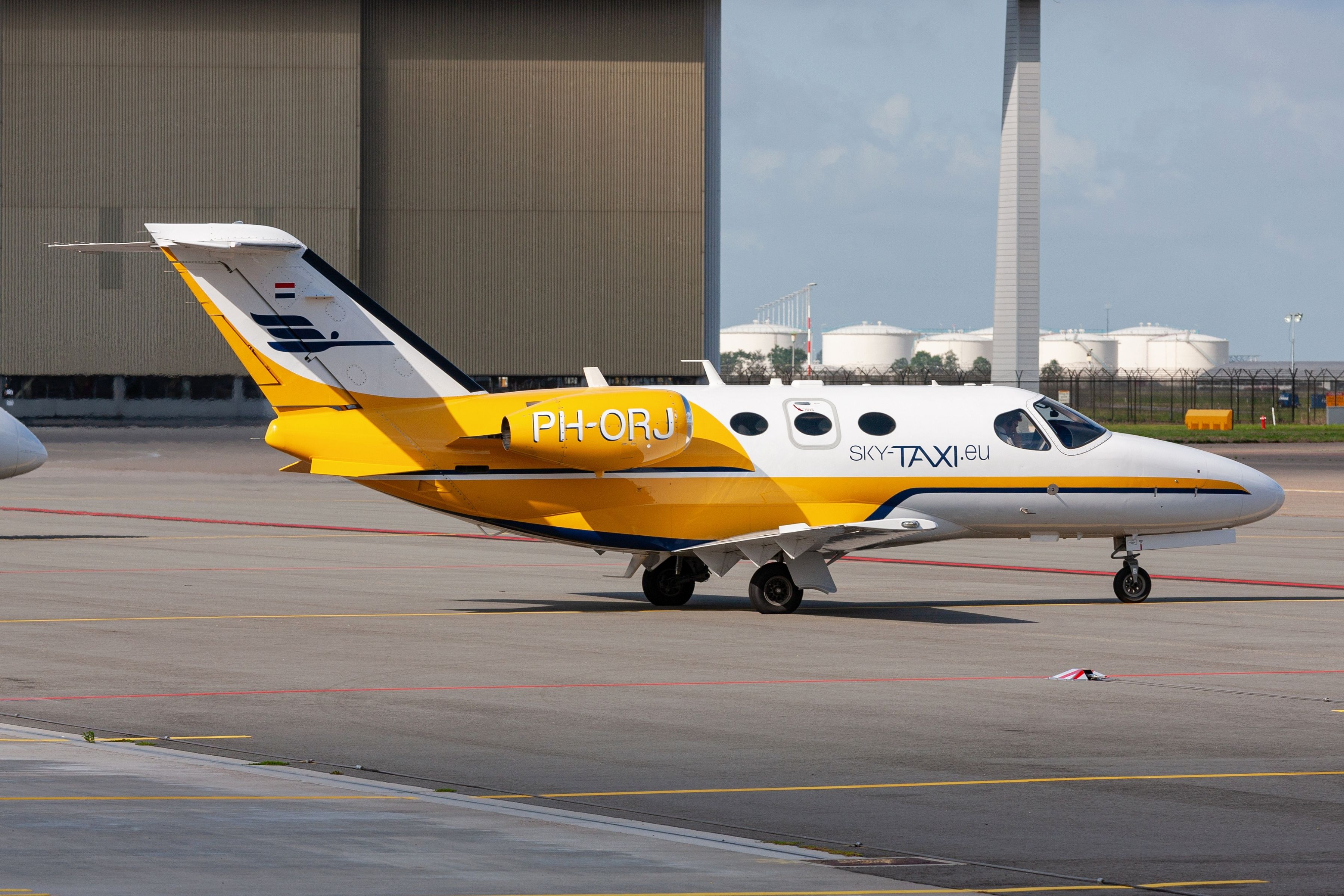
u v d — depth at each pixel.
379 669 57.00
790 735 45.25
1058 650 62.53
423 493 72.31
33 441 108.81
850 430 75.06
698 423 73.94
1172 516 77.88
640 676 55.78
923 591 84.56
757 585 73.75
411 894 27.92
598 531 73.19
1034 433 76.75
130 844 31.20
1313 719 47.91
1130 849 33.00
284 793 36.69
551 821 34.34
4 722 46.56
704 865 30.70
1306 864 31.91
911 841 33.53
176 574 89.88
